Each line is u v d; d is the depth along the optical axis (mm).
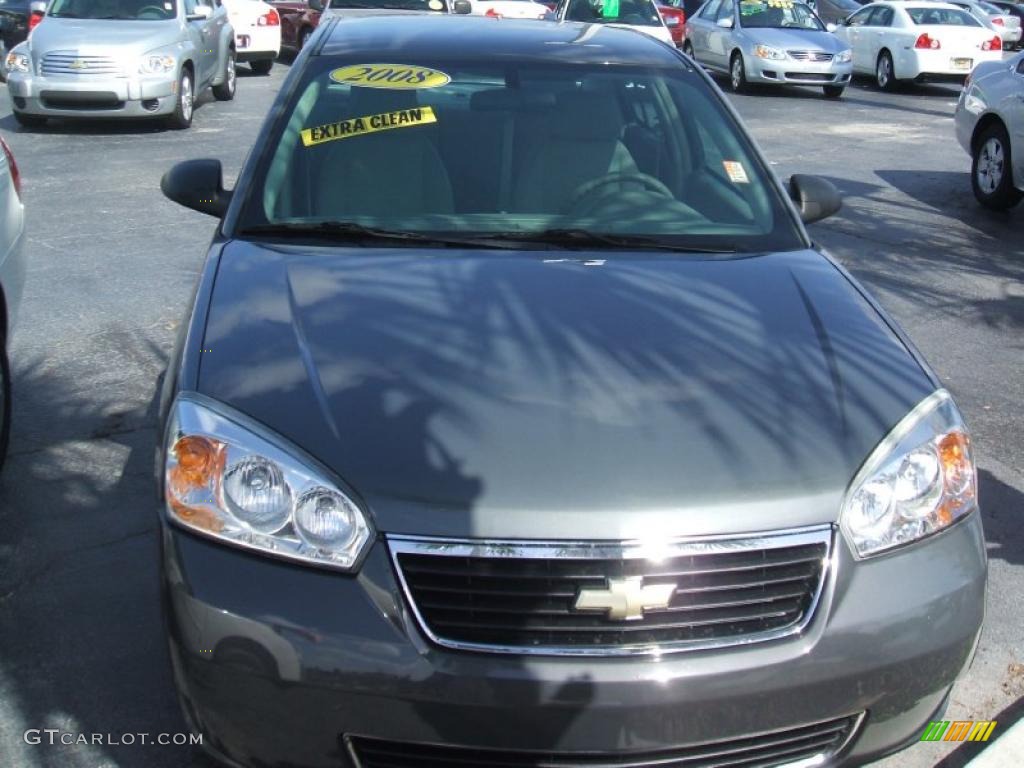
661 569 2475
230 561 2512
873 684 2557
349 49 4359
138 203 9258
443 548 2453
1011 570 4082
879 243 8688
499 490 2504
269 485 2551
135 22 13133
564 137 4062
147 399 5375
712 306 3260
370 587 2453
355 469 2547
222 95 15891
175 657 2547
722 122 4250
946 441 2812
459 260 3494
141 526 4238
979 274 7898
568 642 2455
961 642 2664
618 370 2887
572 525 2467
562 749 2447
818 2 27578
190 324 3105
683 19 22844
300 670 2426
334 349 2916
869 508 2621
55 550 4047
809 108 16750
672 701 2436
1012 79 9797
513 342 2986
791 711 2512
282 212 3766
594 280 3383
